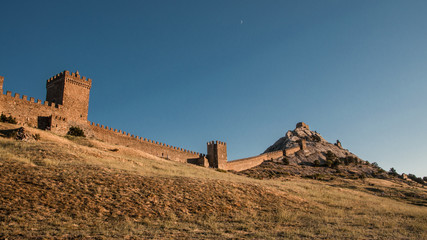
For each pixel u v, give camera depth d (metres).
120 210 20.23
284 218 23.62
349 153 168.75
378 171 130.50
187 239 15.73
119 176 27.86
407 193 68.44
